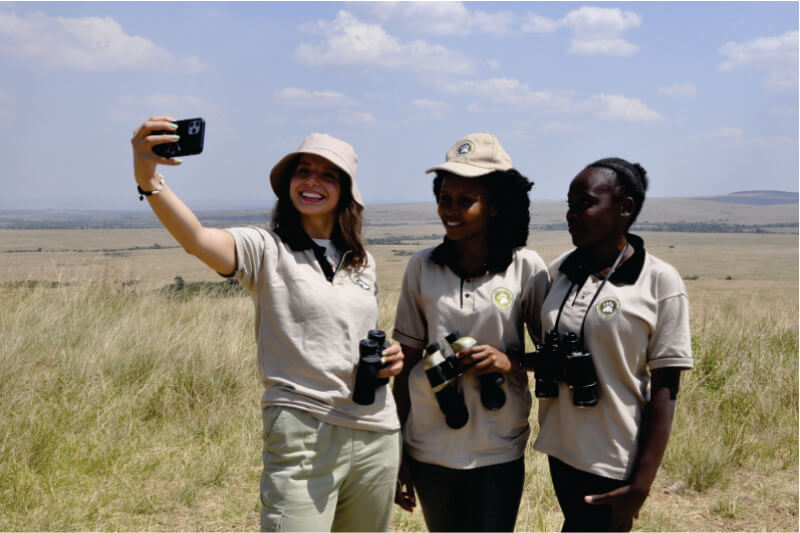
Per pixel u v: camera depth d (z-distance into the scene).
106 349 6.11
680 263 138.00
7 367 5.41
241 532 3.59
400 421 2.66
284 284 2.39
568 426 2.29
